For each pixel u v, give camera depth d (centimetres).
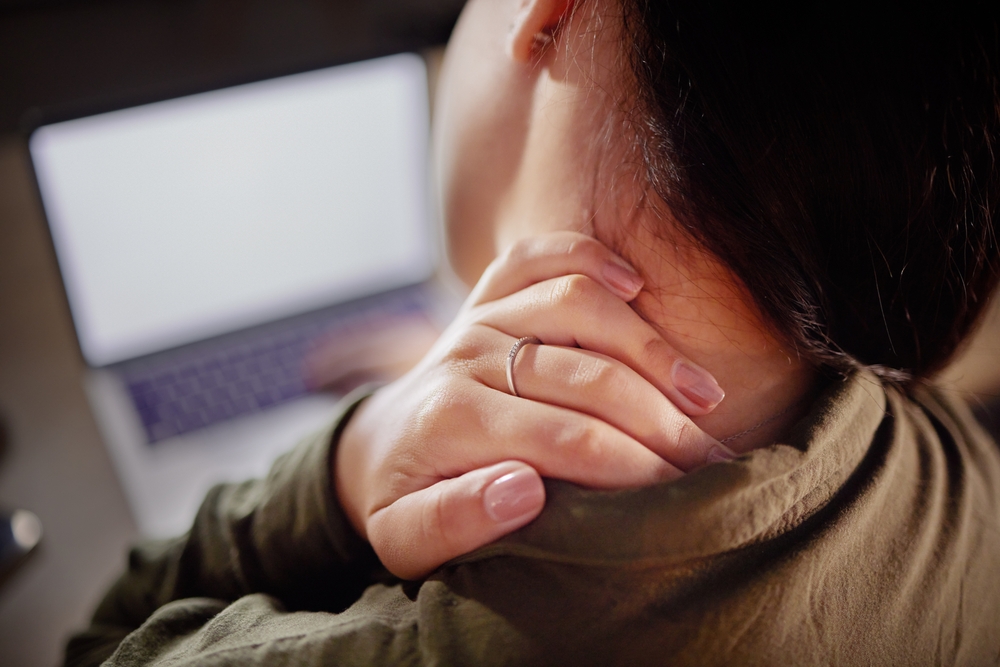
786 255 31
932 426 41
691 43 29
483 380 35
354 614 34
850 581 32
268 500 43
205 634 36
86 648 49
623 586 29
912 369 38
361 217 109
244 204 102
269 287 106
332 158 105
